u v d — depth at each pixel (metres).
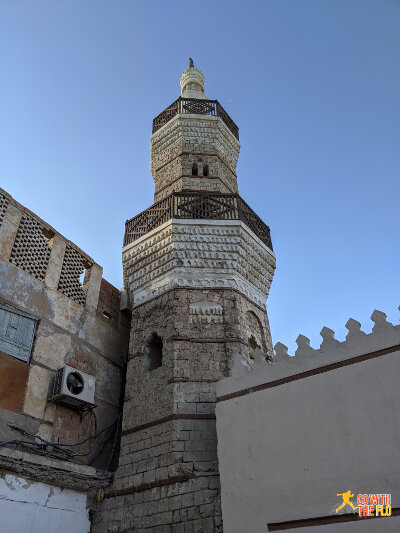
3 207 15.18
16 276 14.79
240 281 16.34
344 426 9.75
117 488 13.03
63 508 12.42
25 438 12.90
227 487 10.54
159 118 23.62
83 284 17.89
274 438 10.48
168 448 12.52
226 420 11.41
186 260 16.06
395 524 8.46
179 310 15.04
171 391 13.41
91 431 15.13
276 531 9.52
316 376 10.65
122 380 17.44
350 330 10.78
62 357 15.21
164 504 11.87
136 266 17.17
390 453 9.02
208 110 22.70
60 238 17.25
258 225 18.56
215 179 20.06
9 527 11.00
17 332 14.07
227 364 14.06
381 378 9.79
